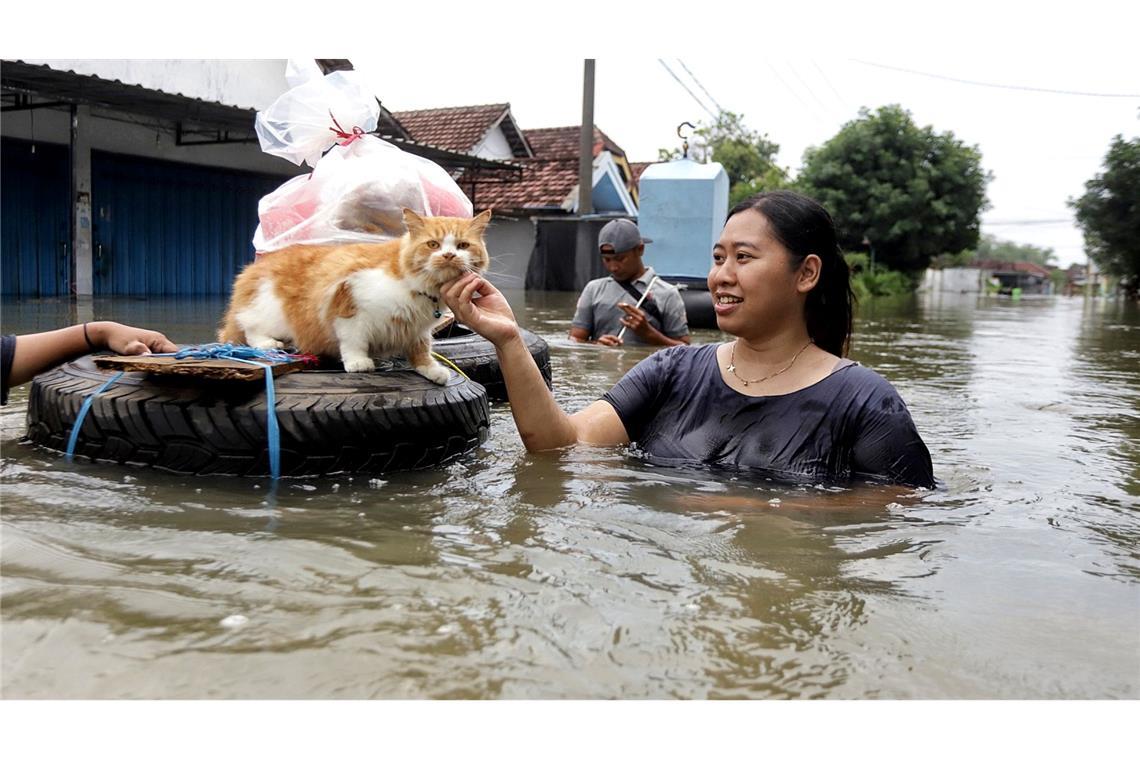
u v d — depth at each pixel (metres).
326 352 2.83
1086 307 26.92
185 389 2.46
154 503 2.07
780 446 2.54
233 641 1.37
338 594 1.55
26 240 11.52
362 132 3.56
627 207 20.05
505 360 2.70
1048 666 1.40
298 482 2.34
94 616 1.43
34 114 11.23
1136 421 4.05
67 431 2.49
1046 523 2.22
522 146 20.95
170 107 10.57
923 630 1.52
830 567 1.80
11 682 1.23
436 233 2.60
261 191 14.75
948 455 3.14
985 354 7.84
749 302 2.54
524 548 1.83
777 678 1.33
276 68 13.48
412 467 2.56
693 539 1.94
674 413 2.78
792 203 2.55
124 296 12.19
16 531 1.80
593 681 1.30
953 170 31.12
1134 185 28.22
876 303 21.70
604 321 6.54
